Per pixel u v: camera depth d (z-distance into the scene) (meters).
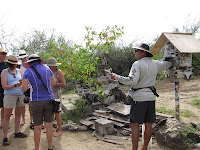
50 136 3.18
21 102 3.89
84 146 3.51
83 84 5.40
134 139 2.85
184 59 3.57
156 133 3.59
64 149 3.40
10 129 4.48
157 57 10.85
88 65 5.31
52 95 3.18
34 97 2.96
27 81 2.97
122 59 12.51
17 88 3.72
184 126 3.43
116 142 3.58
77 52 5.72
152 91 2.81
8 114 3.67
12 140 3.84
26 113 5.77
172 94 7.77
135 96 2.81
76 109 5.23
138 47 2.89
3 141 3.64
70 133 4.19
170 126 3.54
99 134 4.00
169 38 3.58
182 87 9.00
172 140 3.20
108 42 6.02
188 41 3.68
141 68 2.74
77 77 5.60
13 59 3.70
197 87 8.54
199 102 6.09
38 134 3.03
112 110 4.84
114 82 5.34
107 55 5.36
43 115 3.15
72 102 5.86
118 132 4.07
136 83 2.70
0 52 3.96
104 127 3.89
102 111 5.16
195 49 3.48
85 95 5.64
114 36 5.98
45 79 3.02
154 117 2.88
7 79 3.67
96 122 4.10
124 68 12.80
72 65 5.48
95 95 5.83
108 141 3.66
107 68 5.32
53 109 3.13
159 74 12.23
